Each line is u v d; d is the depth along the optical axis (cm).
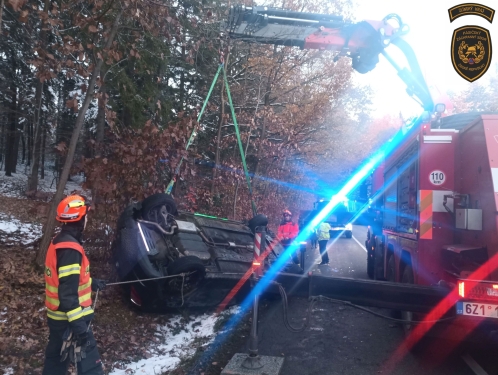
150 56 1420
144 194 816
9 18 1437
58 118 2262
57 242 355
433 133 569
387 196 855
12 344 520
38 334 557
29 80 2167
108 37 795
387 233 848
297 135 1895
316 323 704
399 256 716
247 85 1848
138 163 784
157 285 632
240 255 775
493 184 457
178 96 1908
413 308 489
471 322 468
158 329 652
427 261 560
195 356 554
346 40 814
